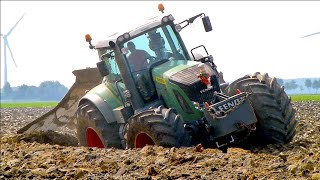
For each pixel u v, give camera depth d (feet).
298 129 130.11
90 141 125.59
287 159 79.20
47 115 149.28
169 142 96.37
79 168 86.99
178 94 104.58
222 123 96.02
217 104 97.50
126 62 113.60
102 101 120.57
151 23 116.78
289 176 68.03
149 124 99.25
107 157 96.27
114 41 113.70
